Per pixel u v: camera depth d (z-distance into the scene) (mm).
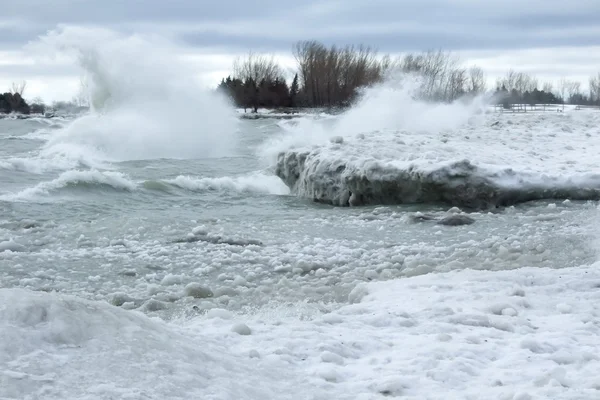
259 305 8922
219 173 26078
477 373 5859
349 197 19406
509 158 20641
